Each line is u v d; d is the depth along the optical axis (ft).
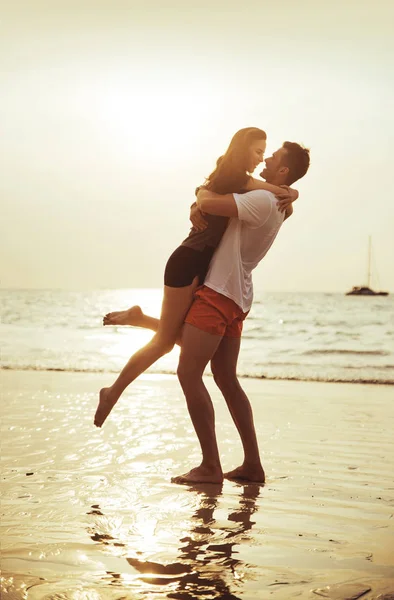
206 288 11.98
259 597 6.74
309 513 9.91
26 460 13.07
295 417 19.49
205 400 11.97
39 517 9.41
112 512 9.71
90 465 12.74
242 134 11.95
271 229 12.05
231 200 11.65
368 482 11.93
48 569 7.43
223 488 11.43
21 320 98.37
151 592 6.82
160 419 18.03
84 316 111.14
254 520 9.48
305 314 125.49
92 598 6.66
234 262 11.97
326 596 6.77
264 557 7.93
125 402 21.52
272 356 45.93
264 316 117.60
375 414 20.13
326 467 13.14
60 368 33.55
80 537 8.55
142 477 11.95
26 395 22.74
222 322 12.01
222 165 11.96
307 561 7.81
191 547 8.24
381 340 65.41
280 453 14.43
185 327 12.09
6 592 6.78
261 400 23.48
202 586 6.99
